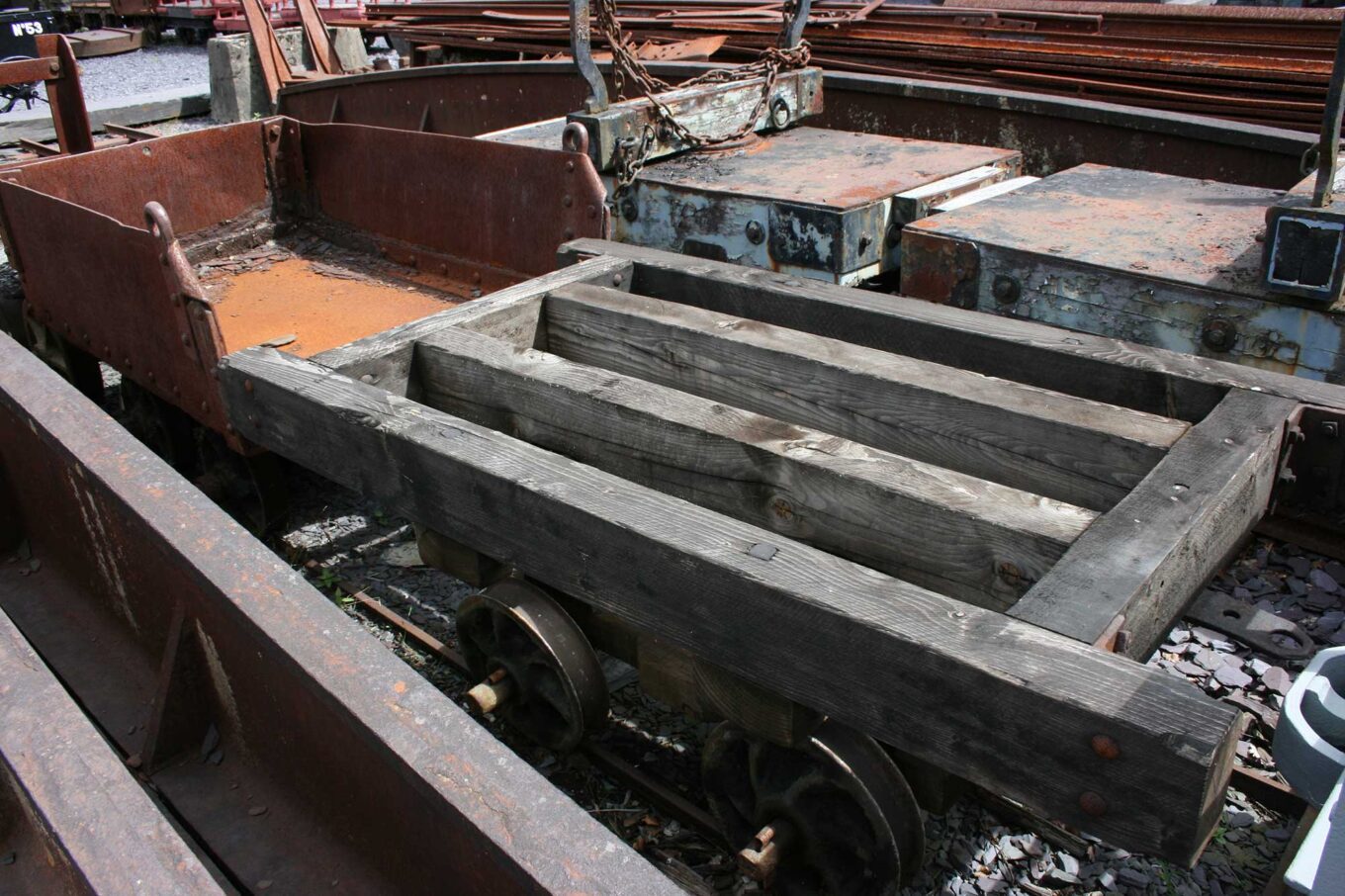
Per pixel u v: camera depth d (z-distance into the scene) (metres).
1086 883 2.75
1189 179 4.79
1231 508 2.26
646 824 3.07
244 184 6.18
